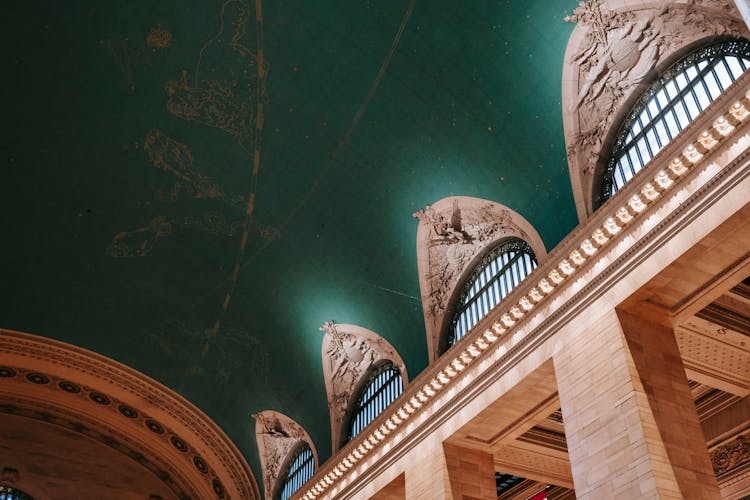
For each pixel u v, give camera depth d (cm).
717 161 1376
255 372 2895
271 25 1986
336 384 2636
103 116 2236
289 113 2166
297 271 2523
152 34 2041
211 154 2322
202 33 2031
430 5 1817
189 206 2470
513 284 1942
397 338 2330
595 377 1480
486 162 1938
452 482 1853
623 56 1658
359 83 2027
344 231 2338
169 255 2623
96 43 2058
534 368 1677
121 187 2428
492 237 2048
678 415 1397
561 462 2134
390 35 1908
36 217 2484
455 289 2169
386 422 2170
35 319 2811
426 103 1972
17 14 1970
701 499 1295
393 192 2173
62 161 2347
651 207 1494
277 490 2989
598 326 1526
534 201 1858
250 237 2511
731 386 1780
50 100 2181
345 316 2486
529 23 1731
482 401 1833
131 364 2998
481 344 1866
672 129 1561
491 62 1827
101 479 3147
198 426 3130
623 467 1339
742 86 1310
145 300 2780
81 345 2925
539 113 1809
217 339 2867
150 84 2155
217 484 3241
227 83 2133
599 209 1579
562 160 1788
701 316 1625
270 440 3031
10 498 2938
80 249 2589
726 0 1421
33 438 3089
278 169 2306
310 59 2030
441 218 2122
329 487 2458
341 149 2177
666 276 1445
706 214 1377
